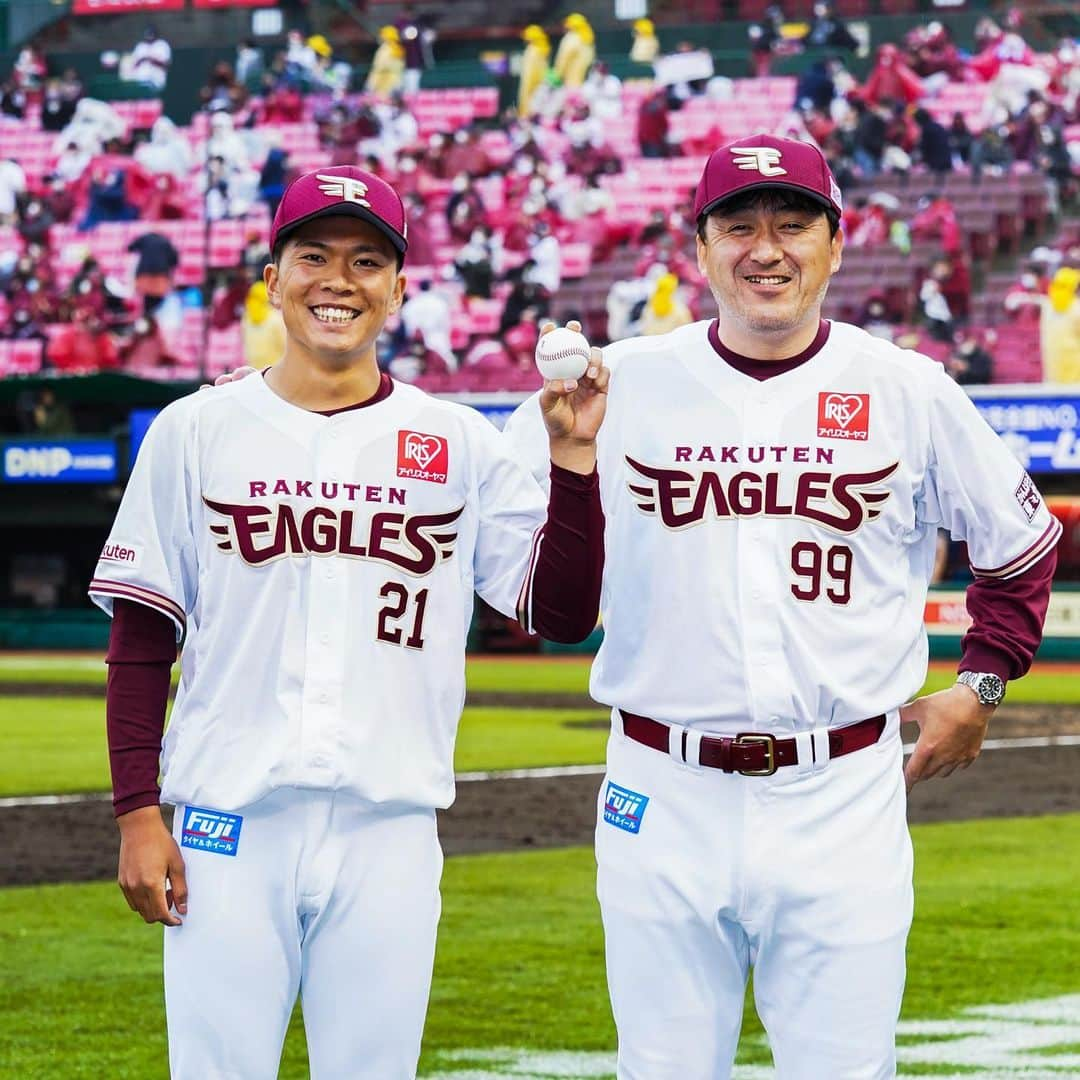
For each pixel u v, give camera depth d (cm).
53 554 2983
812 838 342
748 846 341
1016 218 2812
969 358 2545
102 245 3178
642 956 346
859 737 348
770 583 345
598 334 2897
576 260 2964
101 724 1658
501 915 793
